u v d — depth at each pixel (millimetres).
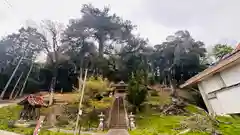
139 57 52438
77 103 33938
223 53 44156
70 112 30203
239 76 8414
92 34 53750
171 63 48875
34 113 28172
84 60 51438
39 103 28781
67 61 52719
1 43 54688
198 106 34219
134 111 32281
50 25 54094
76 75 50906
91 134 22156
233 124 11500
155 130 21797
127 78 49562
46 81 53125
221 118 12992
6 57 53500
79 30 52625
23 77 52656
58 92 48500
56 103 34719
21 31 54156
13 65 53031
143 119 28797
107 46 55281
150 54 52250
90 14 54562
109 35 54844
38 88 51688
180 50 46781
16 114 31453
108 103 36062
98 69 50281
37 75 53562
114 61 52438
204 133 17406
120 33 54719
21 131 21750
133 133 22188
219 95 9977
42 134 20078
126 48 54594
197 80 11805
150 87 43438
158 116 29953
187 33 49188
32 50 54250
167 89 43781
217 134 13969
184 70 46312
